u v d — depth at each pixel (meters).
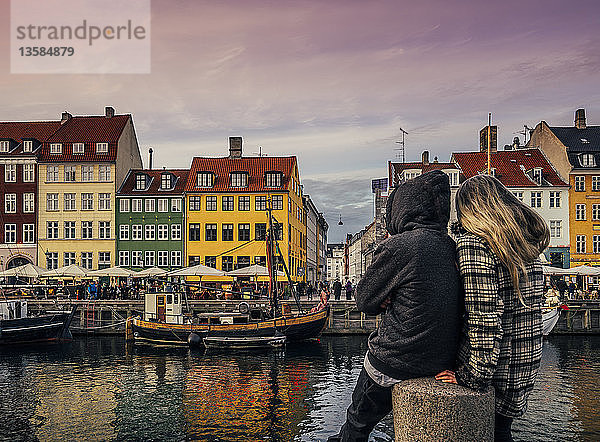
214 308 43.25
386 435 13.20
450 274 3.41
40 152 65.69
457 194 3.70
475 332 3.23
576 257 61.56
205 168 66.44
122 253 64.19
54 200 64.88
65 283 60.12
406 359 3.46
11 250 64.38
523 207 3.55
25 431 15.48
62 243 64.44
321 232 124.62
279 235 62.94
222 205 63.84
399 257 3.45
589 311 40.03
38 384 22.56
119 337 38.88
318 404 18.41
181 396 19.92
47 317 35.97
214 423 16.11
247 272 47.81
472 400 3.07
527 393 3.51
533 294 3.46
